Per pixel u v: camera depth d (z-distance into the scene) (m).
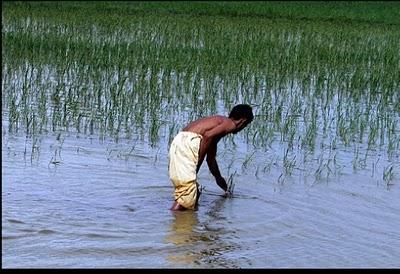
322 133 10.89
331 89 13.70
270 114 11.58
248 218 7.36
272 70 14.94
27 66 14.87
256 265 6.24
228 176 8.74
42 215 7.00
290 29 22.58
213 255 6.40
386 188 8.59
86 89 12.45
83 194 7.76
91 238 6.57
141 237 6.69
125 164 8.91
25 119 10.71
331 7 32.25
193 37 20.45
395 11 31.52
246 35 20.53
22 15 22.80
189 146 7.57
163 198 7.86
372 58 18.02
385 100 12.71
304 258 6.45
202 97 12.84
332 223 7.36
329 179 8.79
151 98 11.83
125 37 19.70
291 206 7.79
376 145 10.41
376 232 7.18
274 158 9.55
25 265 5.89
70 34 19.47
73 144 9.64
